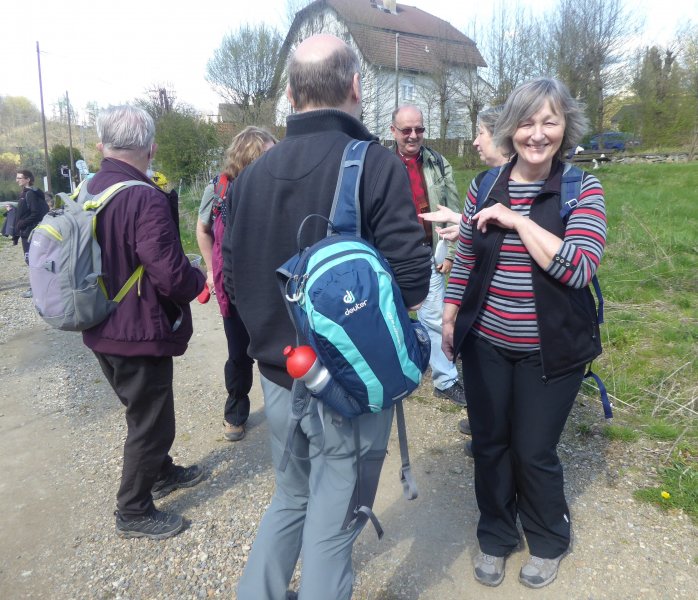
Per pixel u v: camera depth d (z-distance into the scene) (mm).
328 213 1562
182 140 17109
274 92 20922
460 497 2820
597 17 27203
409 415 3623
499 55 28500
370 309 1415
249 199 1660
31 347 5477
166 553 2508
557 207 1932
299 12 20109
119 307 2309
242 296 1713
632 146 29266
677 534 2486
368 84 25625
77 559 2490
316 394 1482
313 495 1654
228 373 3305
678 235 7578
